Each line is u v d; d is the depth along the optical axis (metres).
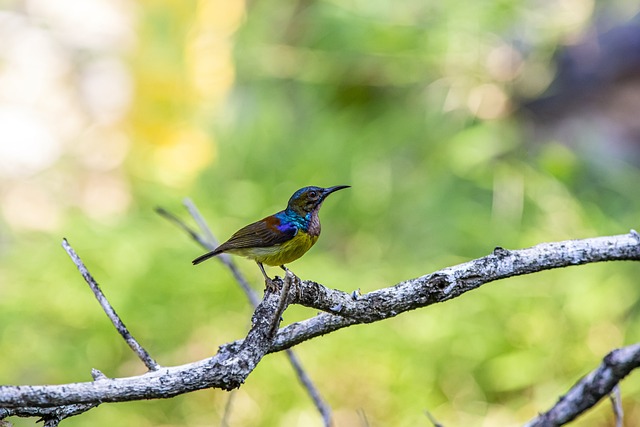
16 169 16.20
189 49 16.92
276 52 15.70
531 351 11.50
